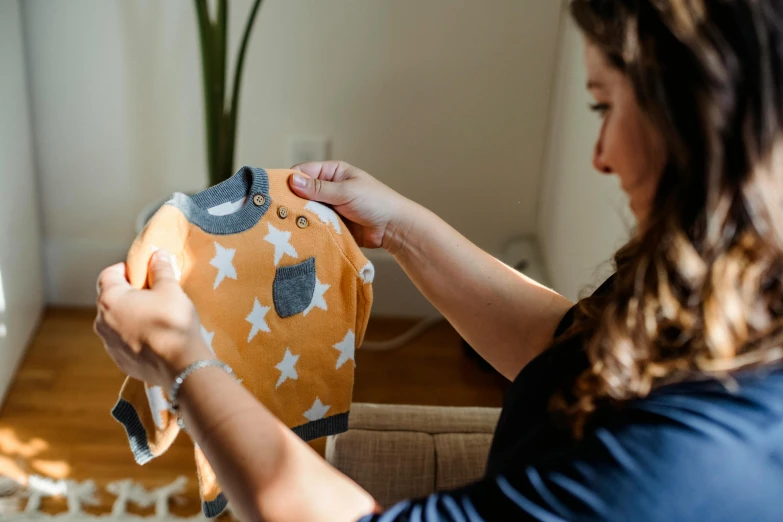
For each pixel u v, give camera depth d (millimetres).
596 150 588
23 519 1394
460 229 1941
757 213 474
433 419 1014
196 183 1855
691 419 483
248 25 1524
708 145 473
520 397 662
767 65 452
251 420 580
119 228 1899
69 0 1638
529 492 525
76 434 1589
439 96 1772
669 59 480
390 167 1857
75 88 1728
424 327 1974
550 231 1771
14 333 1695
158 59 1707
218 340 754
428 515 547
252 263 771
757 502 474
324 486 574
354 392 1758
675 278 514
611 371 529
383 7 1673
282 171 807
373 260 1936
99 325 636
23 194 1712
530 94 1773
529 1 1671
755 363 486
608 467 499
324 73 1741
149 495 1455
